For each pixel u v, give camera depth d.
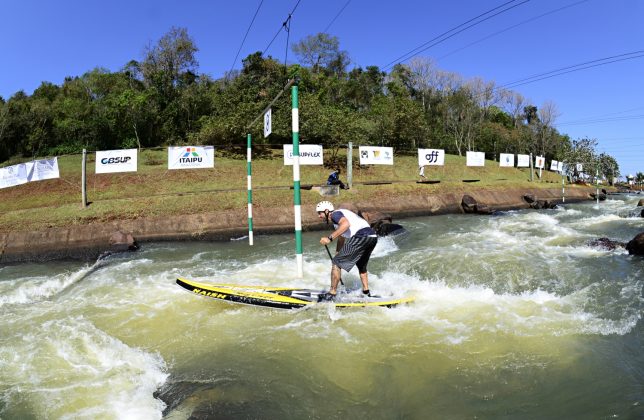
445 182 23.23
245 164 23.91
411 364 4.36
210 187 19.47
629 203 23.56
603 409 3.53
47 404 3.86
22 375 4.41
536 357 4.43
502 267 8.40
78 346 5.08
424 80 50.19
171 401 3.87
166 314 6.07
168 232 13.52
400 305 5.97
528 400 3.72
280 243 12.50
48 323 5.88
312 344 4.86
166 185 19.33
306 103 26.81
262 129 26.58
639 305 5.88
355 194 19.03
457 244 11.02
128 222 13.58
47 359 4.76
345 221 5.88
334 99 44.38
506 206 21.00
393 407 3.69
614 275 7.52
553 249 9.94
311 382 4.09
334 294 6.05
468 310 5.76
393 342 4.84
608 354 4.46
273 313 5.89
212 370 4.39
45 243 12.12
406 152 33.84
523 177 31.20
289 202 16.81
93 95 38.66
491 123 48.81
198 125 32.47
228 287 6.61
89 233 12.73
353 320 5.50
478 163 24.33
